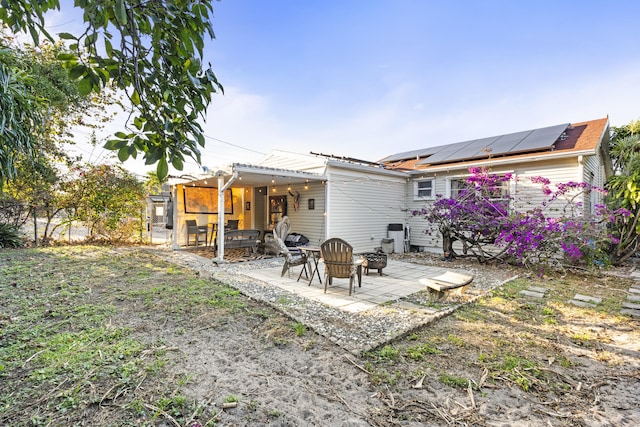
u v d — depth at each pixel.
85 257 7.77
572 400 2.24
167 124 1.31
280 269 6.91
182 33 1.34
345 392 2.30
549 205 7.91
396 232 10.24
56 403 2.05
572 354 2.95
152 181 11.53
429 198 10.35
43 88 6.64
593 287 5.50
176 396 2.17
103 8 1.22
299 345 3.04
